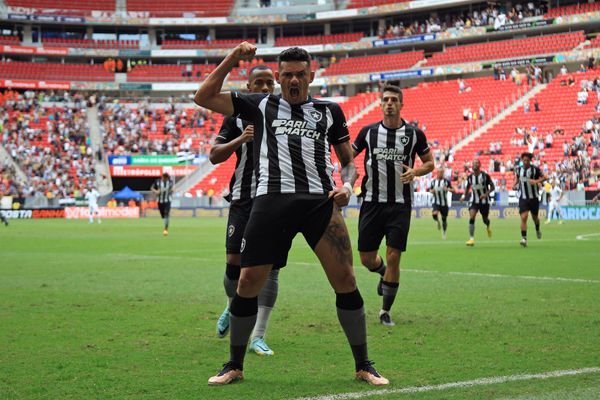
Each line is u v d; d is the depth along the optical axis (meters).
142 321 7.25
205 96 4.73
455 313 7.61
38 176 49.06
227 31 62.47
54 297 9.05
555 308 7.86
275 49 58.94
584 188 36.00
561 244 18.33
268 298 5.89
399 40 55.00
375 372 4.78
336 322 7.14
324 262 4.79
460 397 4.27
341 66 56.44
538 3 51.22
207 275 11.72
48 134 52.00
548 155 39.72
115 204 46.88
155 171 50.28
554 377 4.76
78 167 49.84
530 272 11.66
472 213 18.36
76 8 59.72
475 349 5.78
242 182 6.23
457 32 52.50
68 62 61.25
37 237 23.33
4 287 10.09
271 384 4.72
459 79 50.34
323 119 4.88
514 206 37.28
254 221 4.77
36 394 4.48
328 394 4.43
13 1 58.09
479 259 14.17
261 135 4.84
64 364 5.33
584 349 5.72
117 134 52.59
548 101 43.94
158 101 56.94
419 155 8.01
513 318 7.22
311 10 59.09
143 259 14.87
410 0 54.28
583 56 45.81
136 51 59.44
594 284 10.01
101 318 7.43
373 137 7.88
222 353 5.75
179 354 5.71
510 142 41.69
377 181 7.80
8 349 5.87
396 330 6.69
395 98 7.83
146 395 4.46
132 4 60.47
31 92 55.41
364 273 11.92
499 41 50.88
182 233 25.89
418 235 23.16
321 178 4.80
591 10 48.38
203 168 49.59
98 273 12.04
